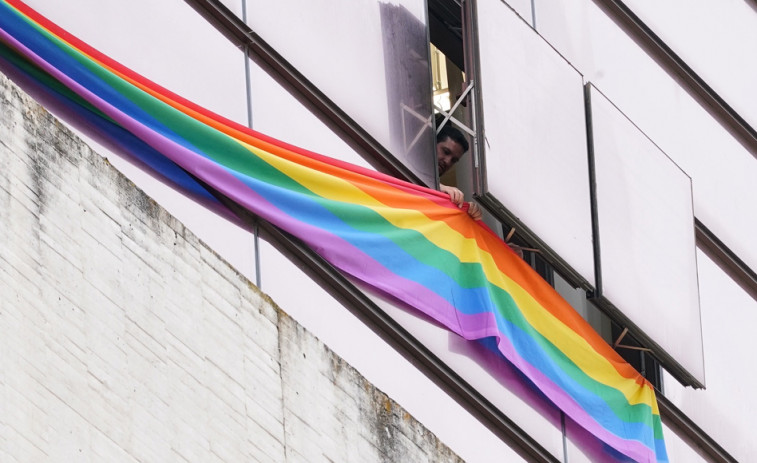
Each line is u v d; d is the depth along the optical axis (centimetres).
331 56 1661
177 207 1474
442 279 1662
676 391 1950
